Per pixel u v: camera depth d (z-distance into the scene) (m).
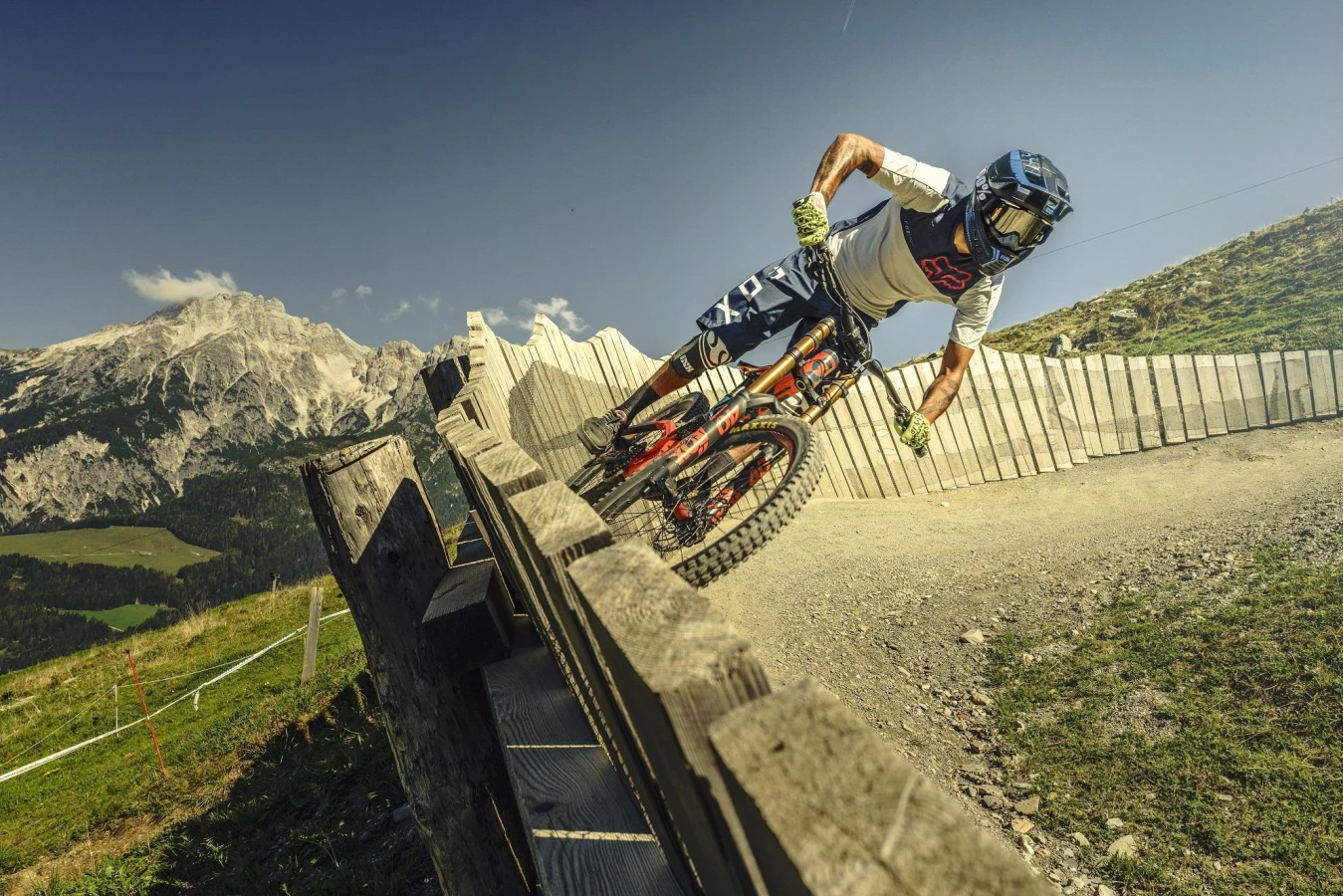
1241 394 11.27
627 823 1.48
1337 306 14.14
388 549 2.33
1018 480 11.38
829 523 10.05
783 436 3.05
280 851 5.54
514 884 2.40
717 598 7.61
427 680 2.33
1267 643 4.54
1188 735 4.02
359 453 2.33
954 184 3.72
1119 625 5.44
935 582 7.20
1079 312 23.30
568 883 1.36
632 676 0.68
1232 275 19.61
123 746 10.14
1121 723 4.28
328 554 2.34
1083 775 3.96
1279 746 3.76
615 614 0.67
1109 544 7.35
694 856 0.93
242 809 6.15
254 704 9.45
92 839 7.12
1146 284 23.02
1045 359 11.66
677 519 3.08
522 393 7.11
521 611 3.03
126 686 13.76
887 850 0.37
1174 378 11.50
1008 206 3.45
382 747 6.36
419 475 2.51
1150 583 5.98
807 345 3.53
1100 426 11.66
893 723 4.79
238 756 7.68
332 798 5.94
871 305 4.08
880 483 11.50
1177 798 3.65
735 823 0.56
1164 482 9.81
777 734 0.46
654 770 0.93
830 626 6.46
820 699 0.48
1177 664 4.66
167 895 5.55
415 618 2.35
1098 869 3.39
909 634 6.09
